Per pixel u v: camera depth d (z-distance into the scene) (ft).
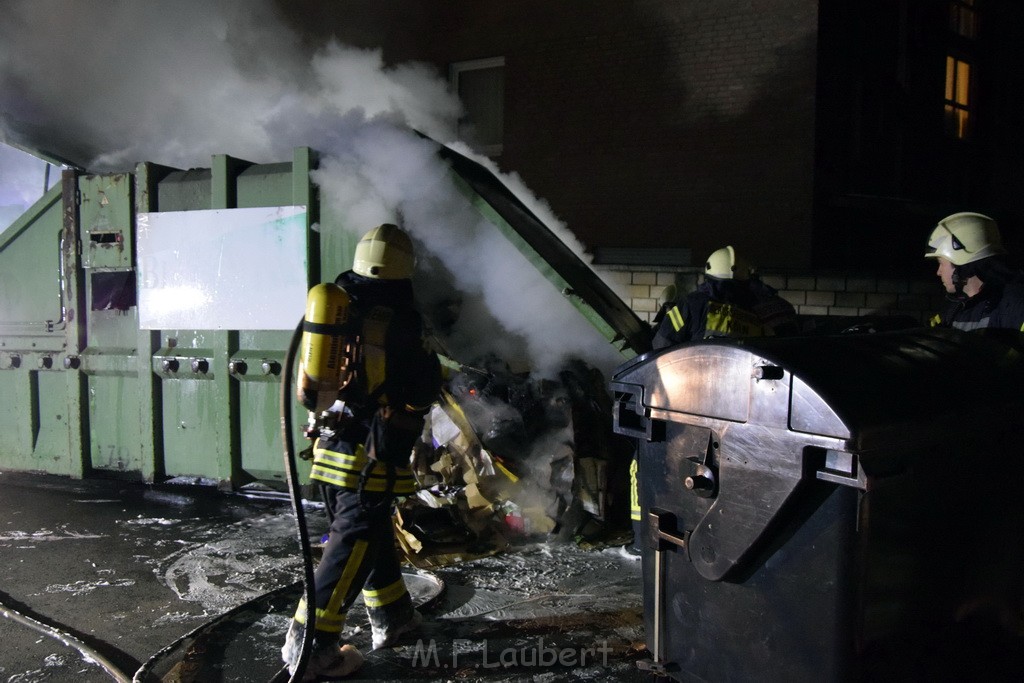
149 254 18.10
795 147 27.22
